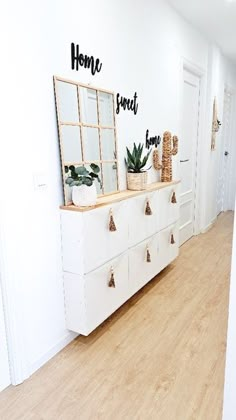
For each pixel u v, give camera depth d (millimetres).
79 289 1780
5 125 1393
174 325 2107
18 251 1525
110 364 1743
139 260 2342
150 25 2529
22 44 1433
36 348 1706
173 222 2885
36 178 1577
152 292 2568
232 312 904
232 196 5656
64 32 1674
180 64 3104
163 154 2861
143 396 1520
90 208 1715
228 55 4391
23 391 1566
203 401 1484
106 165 2133
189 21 3156
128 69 2312
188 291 2582
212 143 4148
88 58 1879
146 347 1884
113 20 2080
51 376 1661
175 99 3131
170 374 1662
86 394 1537
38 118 1563
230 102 5172
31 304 1644
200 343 1917
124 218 2074
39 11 1506
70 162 1786
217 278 2824
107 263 1943
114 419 1396
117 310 2301
